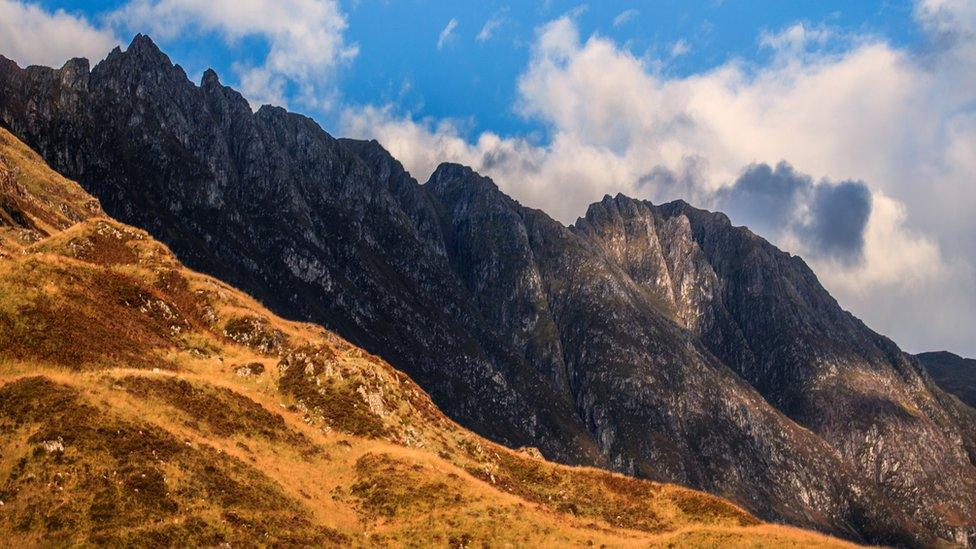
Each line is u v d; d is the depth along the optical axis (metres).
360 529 55.50
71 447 46.66
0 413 47.44
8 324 62.97
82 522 42.31
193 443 53.53
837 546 58.28
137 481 46.59
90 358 64.81
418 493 62.12
